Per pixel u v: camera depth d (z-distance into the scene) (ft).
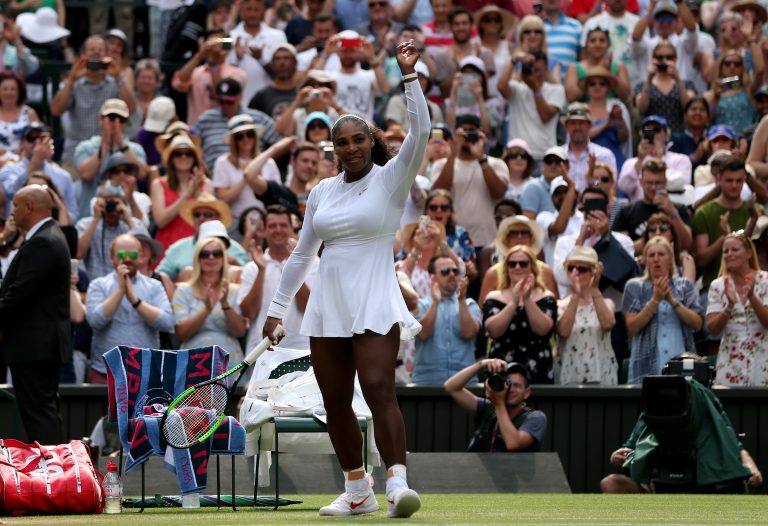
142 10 147.95
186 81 124.67
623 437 86.22
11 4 145.79
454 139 106.83
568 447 86.02
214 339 85.81
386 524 43.98
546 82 123.85
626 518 48.19
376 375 47.26
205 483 57.67
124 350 58.34
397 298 48.01
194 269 87.30
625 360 92.07
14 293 71.36
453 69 126.52
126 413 57.67
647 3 138.62
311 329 48.78
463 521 45.73
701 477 73.15
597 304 87.86
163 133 117.70
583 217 99.09
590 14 135.85
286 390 61.93
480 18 129.90
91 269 97.81
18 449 56.03
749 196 105.60
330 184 49.39
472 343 87.66
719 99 124.06
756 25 134.21
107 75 121.60
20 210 72.74
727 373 87.30
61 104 121.29
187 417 52.08
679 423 72.18
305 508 59.16
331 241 48.57
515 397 79.25
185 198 102.94
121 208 97.81
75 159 114.11
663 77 122.01
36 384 72.38
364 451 61.67
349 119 48.32
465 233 99.50
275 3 138.00
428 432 85.81
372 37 130.31
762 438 85.71
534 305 86.22
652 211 101.19
